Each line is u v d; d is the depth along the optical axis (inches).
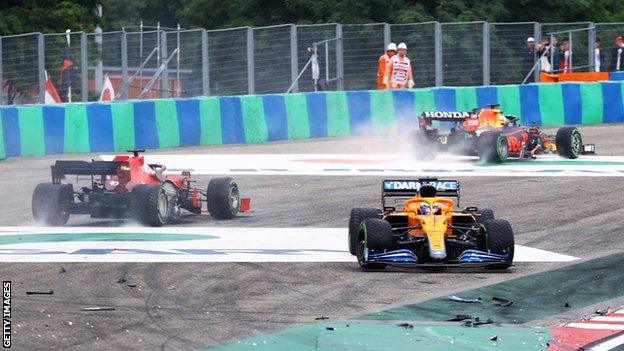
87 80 4670.3
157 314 1768.0
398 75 4933.6
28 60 4542.3
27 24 6058.1
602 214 2891.2
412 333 1668.3
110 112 4264.3
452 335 1660.9
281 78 4948.3
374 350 1569.9
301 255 2300.7
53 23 6117.1
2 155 4015.8
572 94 5157.5
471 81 5246.1
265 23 6845.5
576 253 2381.9
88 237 2516.0
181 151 4328.3
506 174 3597.4
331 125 4795.8
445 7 6353.3
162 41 4840.1
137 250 2332.7
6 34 5920.3
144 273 2087.8
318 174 3636.8
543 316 1808.6
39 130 4114.2
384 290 1977.1
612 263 2252.7
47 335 1615.4
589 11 6865.2
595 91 5206.7
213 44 4881.9
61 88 4618.6
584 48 5497.1
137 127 4325.8
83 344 1576.0
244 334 1651.1
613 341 1644.9
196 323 1712.6
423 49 5162.4
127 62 4795.8
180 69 4877.0
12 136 4042.8
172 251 2326.5
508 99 5009.8
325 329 1680.6
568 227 2714.1
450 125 4886.8
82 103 4239.7
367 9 6333.7
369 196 3191.4
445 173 3631.9
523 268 2207.2
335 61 5032.0
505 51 5305.1
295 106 4719.5
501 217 2856.8
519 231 2664.9
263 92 4923.7
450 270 2169.0
